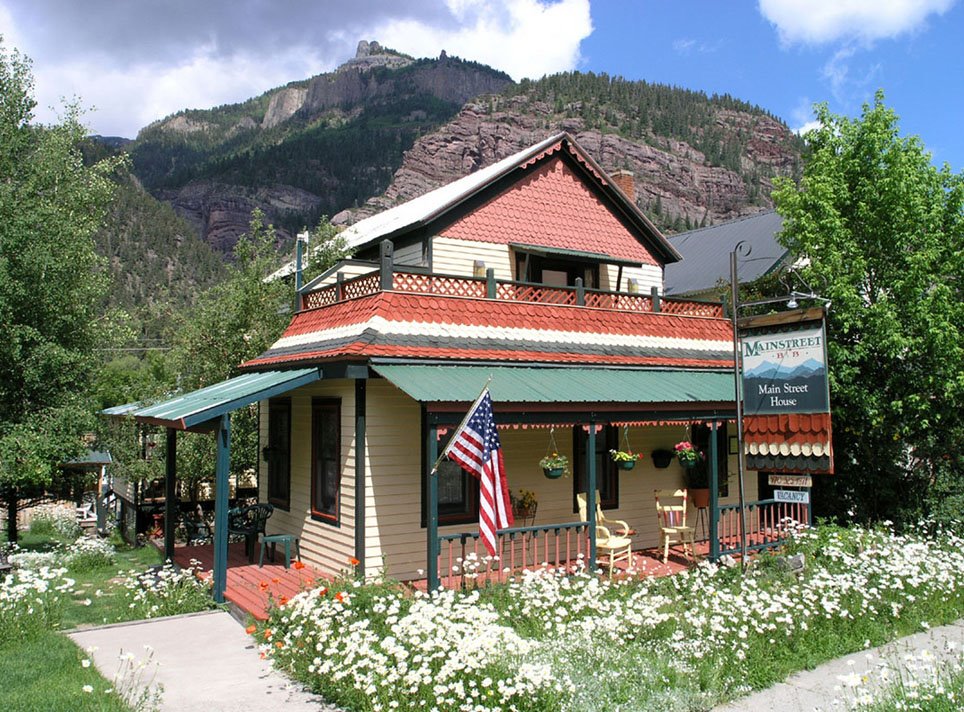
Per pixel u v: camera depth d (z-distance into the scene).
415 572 11.71
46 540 19.58
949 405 15.06
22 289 16.88
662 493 13.23
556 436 13.76
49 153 20.03
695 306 16.94
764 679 7.71
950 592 10.77
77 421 17.66
